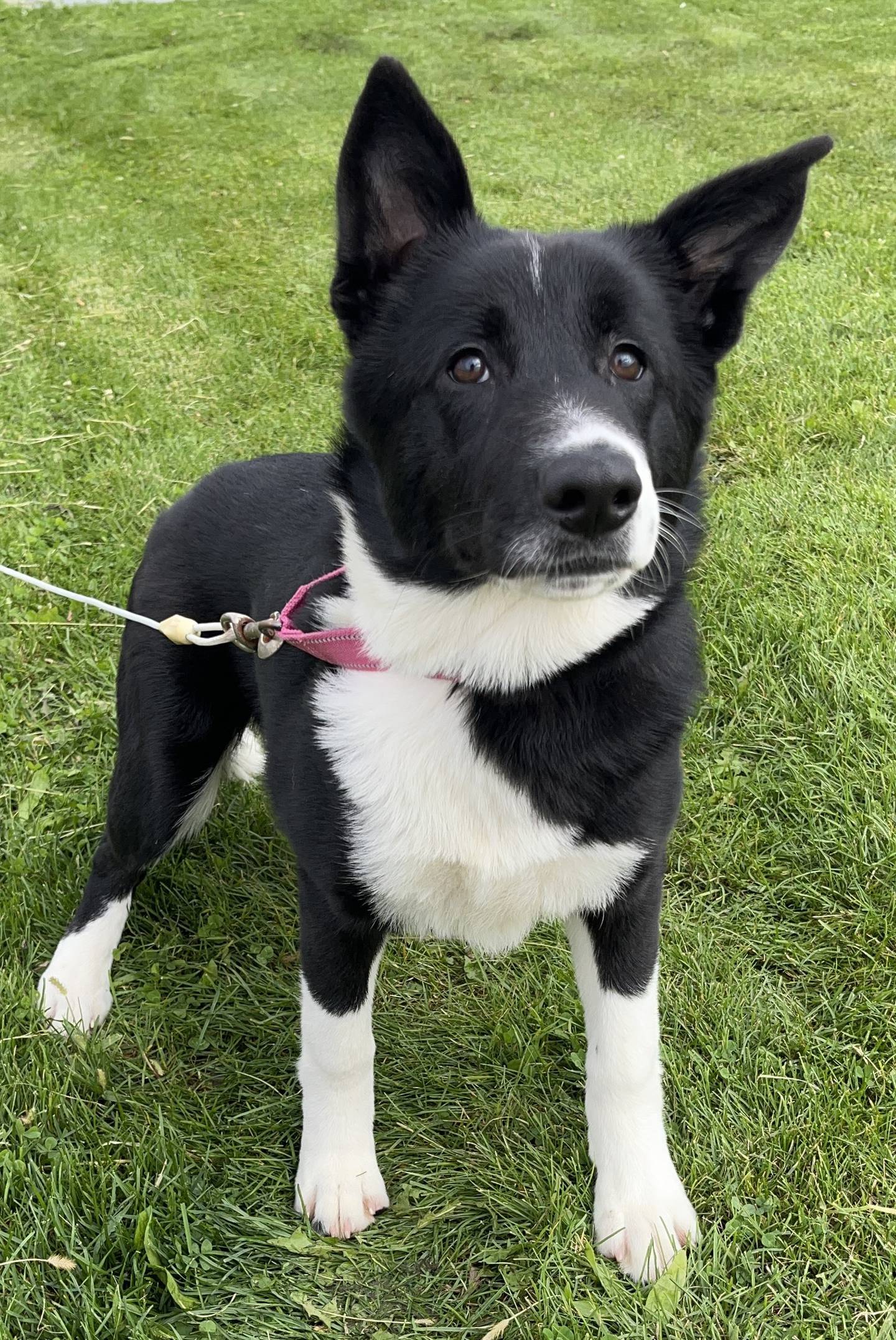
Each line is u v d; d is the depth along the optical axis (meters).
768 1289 0.83
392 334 0.83
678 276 0.88
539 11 4.20
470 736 0.82
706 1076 0.93
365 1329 0.83
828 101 3.03
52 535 1.45
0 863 1.10
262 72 3.65
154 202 2.62
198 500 1.03
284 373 1.85
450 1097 0.95
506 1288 0.84
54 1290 0.84
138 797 1.01
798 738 1.16
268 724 0.91
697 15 4.03
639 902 0.85
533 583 0.76
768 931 1.03
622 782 0.82
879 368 1.70
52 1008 0.98
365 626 0.84
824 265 2.03
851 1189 0.87
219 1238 0.86
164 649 0.99
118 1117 0.92
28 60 3.92
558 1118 0.93
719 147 2.75
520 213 2.38
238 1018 1.00
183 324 2.03
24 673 1.27
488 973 1.03
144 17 4.49
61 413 1.74
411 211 0.85
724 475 1.51
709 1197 0.88
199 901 1.08
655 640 0.84
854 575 1.30
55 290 2.17
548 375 0.77
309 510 0.97
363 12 4.31
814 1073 0.93
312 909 0.86
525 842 0.82
